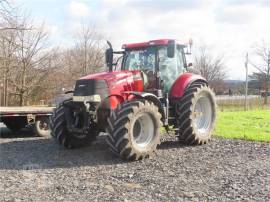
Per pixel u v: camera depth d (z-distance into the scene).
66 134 9.25
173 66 10.10
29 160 8.17
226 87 51.97
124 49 10.33
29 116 11.95
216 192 5.98
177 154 8.82
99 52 38.28
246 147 9.63
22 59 30.14
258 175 6.96
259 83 45.88
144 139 8.46
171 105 9.88
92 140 9.68
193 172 7.18
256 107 32.19
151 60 9.84
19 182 6.46
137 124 8.41
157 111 8.62
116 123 8.02
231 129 12.91
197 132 9.85
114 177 6.84
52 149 9.44
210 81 46.53
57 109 9.30
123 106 8.19
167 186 6.29
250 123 15.06
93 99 8.54
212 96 10.38
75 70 36.25
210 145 9.95
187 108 9.63
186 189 6.13
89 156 8.58
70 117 9.05
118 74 9.02
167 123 9.51
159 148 9.53
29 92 31.14
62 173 7.09
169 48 9.45
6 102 29.30
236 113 20.86
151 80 9.63
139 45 9.98
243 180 6.63
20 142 10.63
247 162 7.99
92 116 8.65
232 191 6.03
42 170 7.30
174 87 9.90
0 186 6.21
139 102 8.30
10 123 12.63
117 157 8.45
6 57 27.41
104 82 8.71
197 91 9.84
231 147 9.66
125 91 8.94
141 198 5.69
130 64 10.18
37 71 31.91
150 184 6.41
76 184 6.37
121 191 6.02
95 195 5.80
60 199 5.60
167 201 5.57
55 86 32.72
